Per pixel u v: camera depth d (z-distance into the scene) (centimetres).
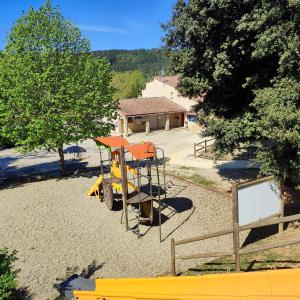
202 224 1577
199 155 3005
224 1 1466
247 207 1066
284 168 1167
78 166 3028
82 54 2503
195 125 4628
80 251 1412
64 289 995
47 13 2392
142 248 1406
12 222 1717
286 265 952
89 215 1762
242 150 2991
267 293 476
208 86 1747
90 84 2391
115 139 1808
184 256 958
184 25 1652
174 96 5144
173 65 1828
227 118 1870
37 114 2292
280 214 1141
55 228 1633
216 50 1614
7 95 2292
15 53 2350
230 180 2214
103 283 684
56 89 2320
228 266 1082
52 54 2367
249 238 1280
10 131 2359
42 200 1991
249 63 1659
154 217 1688
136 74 8112
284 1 1261
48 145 2336
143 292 602
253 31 1497
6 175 2934
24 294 1135
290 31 1261
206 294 520
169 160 2933
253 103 1466
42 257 1377
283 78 1320
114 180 1778
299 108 1195
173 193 1978
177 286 557
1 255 1045
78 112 2323
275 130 1164
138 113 4497
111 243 1466
